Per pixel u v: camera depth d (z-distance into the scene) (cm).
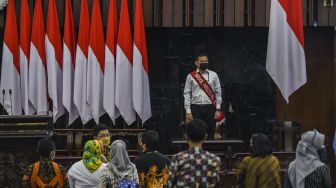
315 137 1198
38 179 1288
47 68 2198
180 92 2430
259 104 2425
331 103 2395
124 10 2200
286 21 2153
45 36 2222
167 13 2273
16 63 2217
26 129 1739
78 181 1283
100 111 2219
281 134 2222
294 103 2417
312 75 2403
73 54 2222
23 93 2214
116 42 2222
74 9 2280
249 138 2431
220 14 2298
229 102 2430
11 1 2222
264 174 1338
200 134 1055
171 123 2430
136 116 2284
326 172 1188
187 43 2433
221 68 2430
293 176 1222
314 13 2281
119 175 1222
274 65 2158
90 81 2194
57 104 2211
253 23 2284
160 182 1269
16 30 2225
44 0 2289
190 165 1035
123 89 2194
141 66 2195
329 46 2398
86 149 1291
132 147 2272
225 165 2005
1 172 1734
